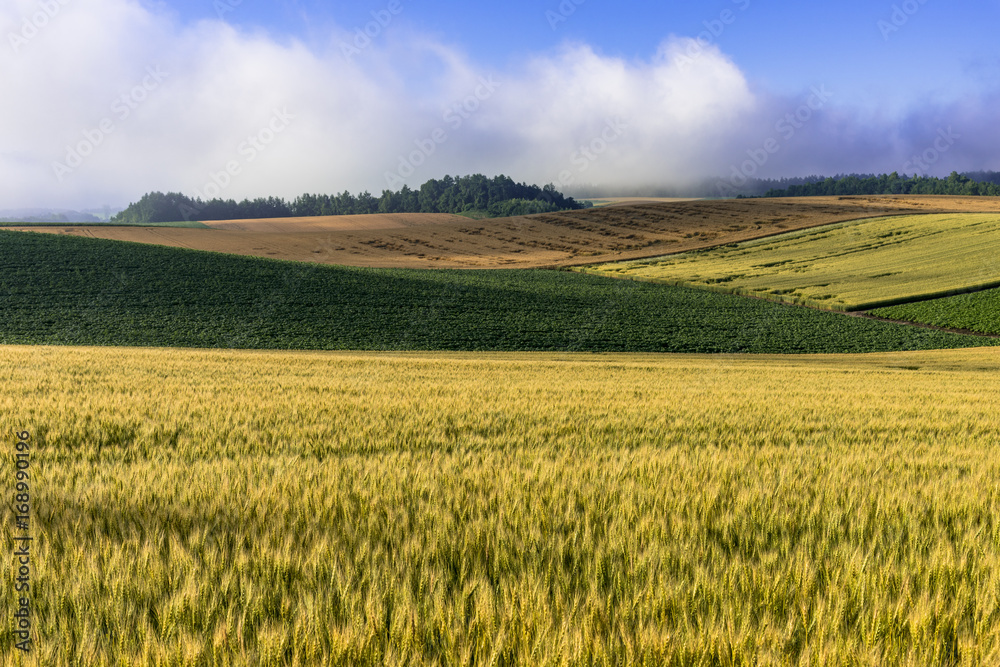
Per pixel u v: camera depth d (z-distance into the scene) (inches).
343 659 86.4
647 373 956.6
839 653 90.1
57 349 968.9
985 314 1964.8
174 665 84.0
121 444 258.5
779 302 2384.4
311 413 359.9
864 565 122.4
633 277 2942.9
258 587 107.4
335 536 133.0
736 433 342.6
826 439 333.7
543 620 95.6
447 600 105.0
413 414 371.6
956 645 95.8
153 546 121.4
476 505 161.5
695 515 156.5
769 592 110.3
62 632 90.8
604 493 177.9
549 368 1001.5
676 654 89.7
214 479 181.3
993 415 474.3
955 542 139.7
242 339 1644.9
